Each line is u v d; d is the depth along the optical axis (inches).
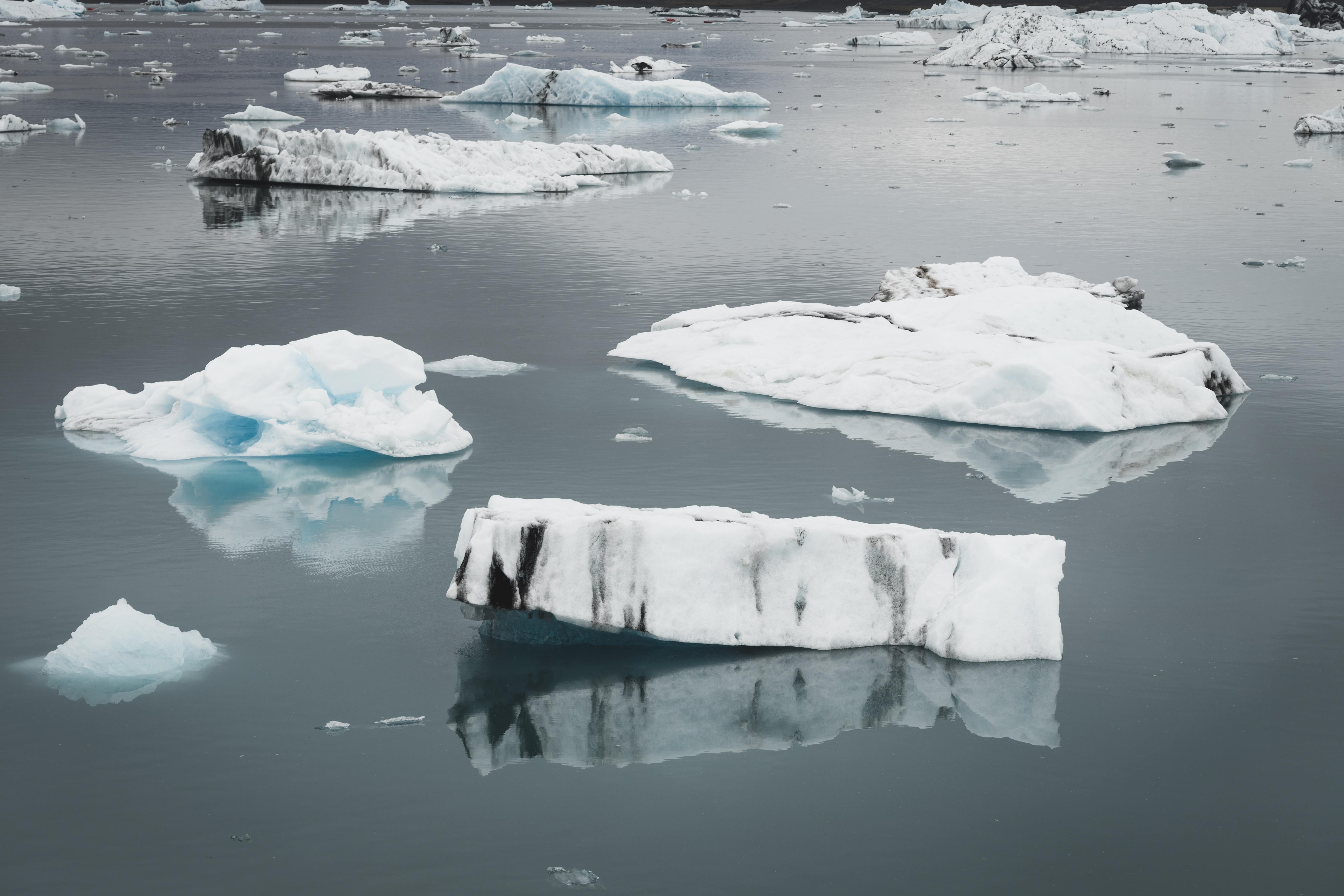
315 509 445.1
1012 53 3184.1
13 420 534.6
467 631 359.6
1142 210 1136.2
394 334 682.8
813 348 620.1
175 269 843.4
